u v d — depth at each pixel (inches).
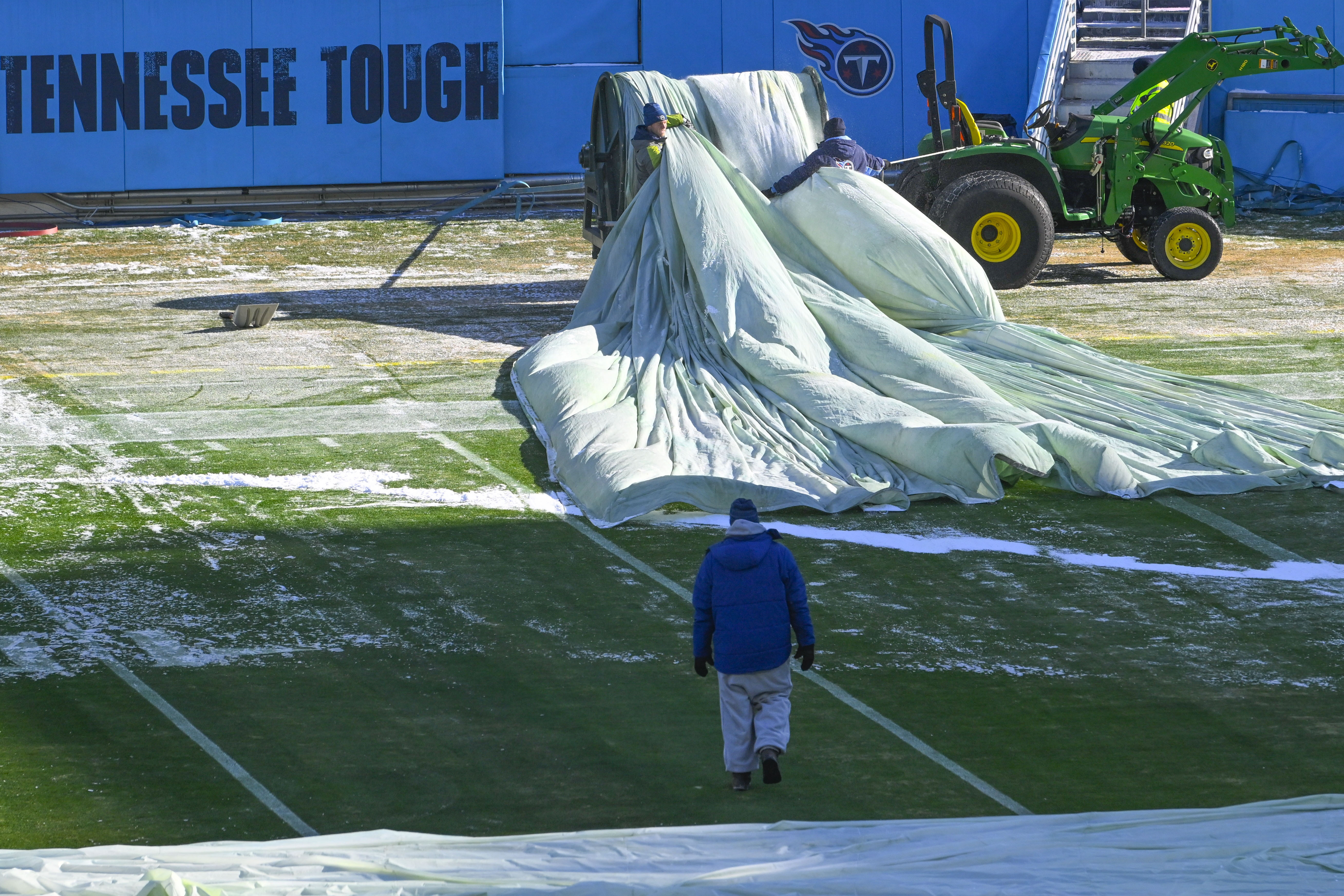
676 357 1943.9
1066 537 1419.8
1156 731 977.5
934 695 1043.9
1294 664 1099.3
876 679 1074.7
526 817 854.5
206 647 1136.8
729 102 2423.7
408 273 3225.9
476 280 3122.5
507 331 2524.6
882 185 2226.9
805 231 2209.6
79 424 1882.4
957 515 1494.8
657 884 689.6
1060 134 3009.4
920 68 3941.9
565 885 693.9
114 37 3909.9
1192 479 1565.0
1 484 1604.3
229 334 2511.1
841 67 3944.4
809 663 888.9
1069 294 2817.4
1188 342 2319.1
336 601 1243.8
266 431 1845.5
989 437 1550.2
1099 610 1219.9
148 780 903.1
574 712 1018.7
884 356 1886.1
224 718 1001.5
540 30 3951.8
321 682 1069.1
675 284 2079.2
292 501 1545.3
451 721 1002.1
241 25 3914.9
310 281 3134.8
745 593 876.6
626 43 3961.6
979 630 1175.0
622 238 2212.1
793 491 1507.1
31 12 3895.2
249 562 1344.7
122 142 3939.5
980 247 2802.7
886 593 1262.3
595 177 2677.2
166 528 1446.9
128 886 685.3
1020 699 1035.3
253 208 4013.3
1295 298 2731.3
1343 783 892.0
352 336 2485.2
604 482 1517.0
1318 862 699.4
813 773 914.7
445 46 3924.7
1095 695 1042.7
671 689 1063.0
